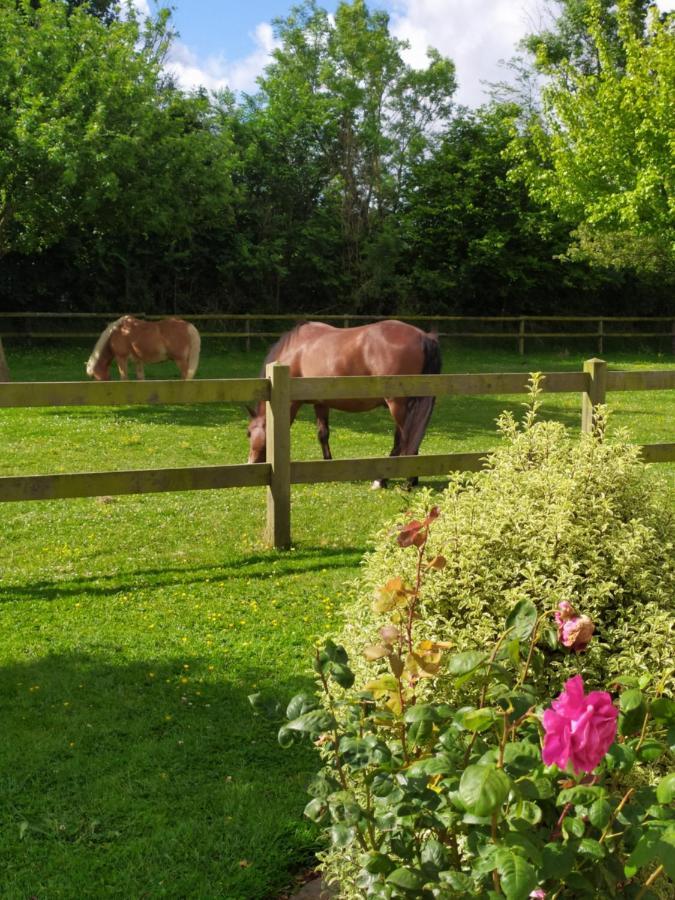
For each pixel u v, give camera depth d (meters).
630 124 22.19
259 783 3.20
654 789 1.83
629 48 22.41
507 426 3.66
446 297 32.31
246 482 6.22
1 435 11.37
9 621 4.93
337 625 4.85
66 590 5.50
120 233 24.39
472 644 2.46
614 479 3.02
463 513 2.85
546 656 2.57
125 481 5.80
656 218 21.78
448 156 32.16
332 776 2.36
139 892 2.60
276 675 4.16
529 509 2.84
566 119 23.66
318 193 31.59
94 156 15.68
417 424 8.21
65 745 3.46
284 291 30.28
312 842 2.86
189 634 4.71
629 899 1.82
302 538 6.70
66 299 26.67
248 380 6.13
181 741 3.49
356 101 31.48
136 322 16.30
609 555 2.73
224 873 2.70
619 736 1.91
